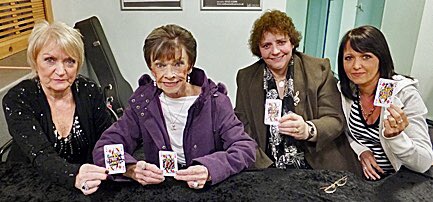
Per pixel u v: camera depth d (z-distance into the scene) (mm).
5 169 1196
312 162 1508
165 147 1290
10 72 1947
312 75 1537
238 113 1623
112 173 1110
